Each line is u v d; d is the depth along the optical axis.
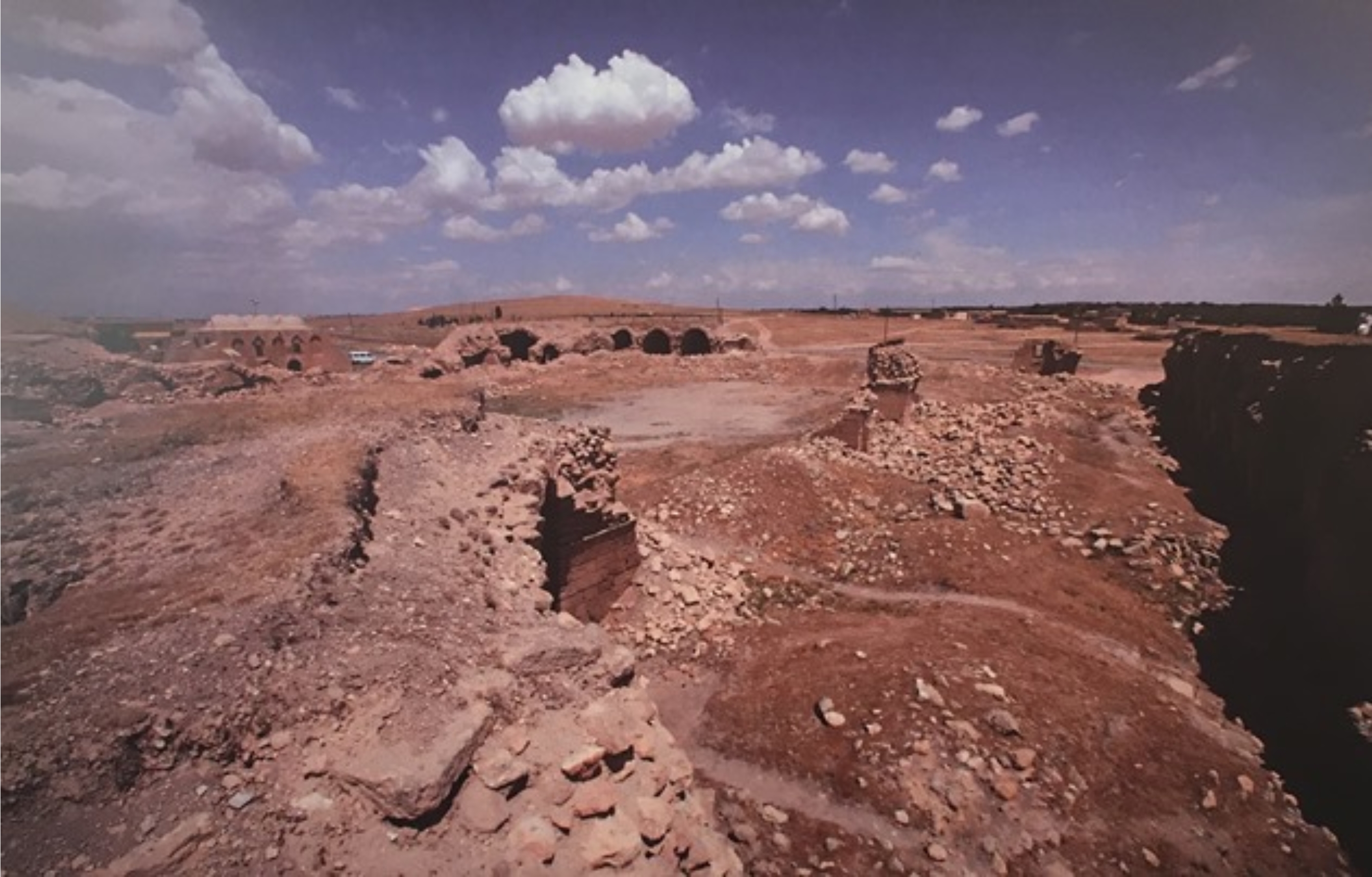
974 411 37.12
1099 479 27.42
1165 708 15.11
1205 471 29.48
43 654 8.52
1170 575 21.41
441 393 23.53
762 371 66.25
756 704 14.80
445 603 10.35
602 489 20.39
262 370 44.44
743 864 11.09
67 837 6.34
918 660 15.34
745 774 13.09
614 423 47.12
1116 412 37.06
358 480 14.59
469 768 7.38
